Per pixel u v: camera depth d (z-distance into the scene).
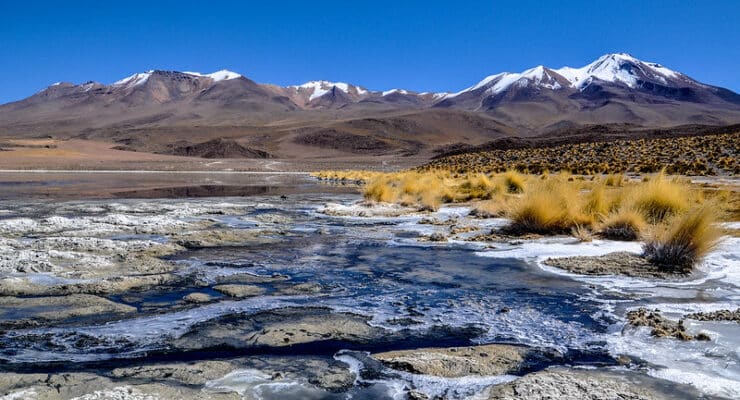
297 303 7.11
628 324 6.13
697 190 17.31
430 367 4.95
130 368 4.90
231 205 19.97
